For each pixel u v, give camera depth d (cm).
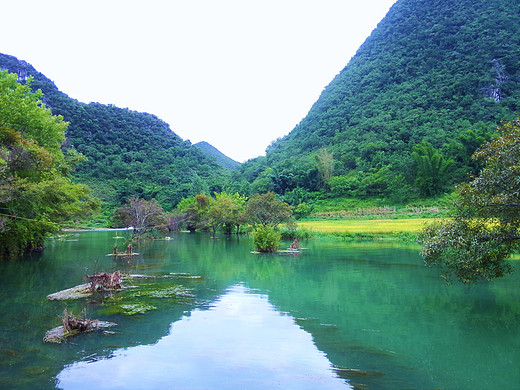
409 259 2291
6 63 14625
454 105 10856
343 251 2773
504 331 896
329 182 8788
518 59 11494
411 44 15250
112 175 11462
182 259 2355
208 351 762
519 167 924
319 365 692
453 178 7538
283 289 1402
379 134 10731
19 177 2086
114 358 721
